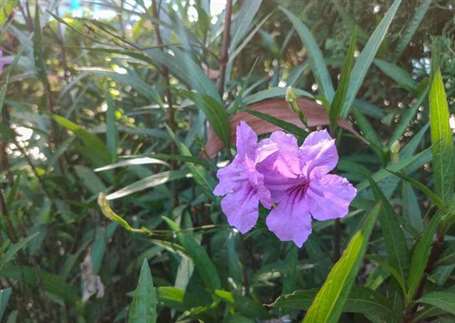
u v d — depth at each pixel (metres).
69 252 0.39
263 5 0.43
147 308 0.20
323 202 0.20
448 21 0.34
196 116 0.38
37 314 0.33
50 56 0.46
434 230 0.20
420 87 0.31
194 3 0.36
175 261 0.34
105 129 0.41
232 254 0.30
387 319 0.22
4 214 0.32
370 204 0.25
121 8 0.35
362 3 0.37
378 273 0.25
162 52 0.32
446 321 0.23
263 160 0.21
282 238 0.20
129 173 0.38
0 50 0.35
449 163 0.21
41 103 0.41
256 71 0.46
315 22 0.40
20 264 0.33
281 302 0.21
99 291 0.34
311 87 0.44
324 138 0.21
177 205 0.36
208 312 0.28
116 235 0.37
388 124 0.33
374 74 0.38
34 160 0.42
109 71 0.36
